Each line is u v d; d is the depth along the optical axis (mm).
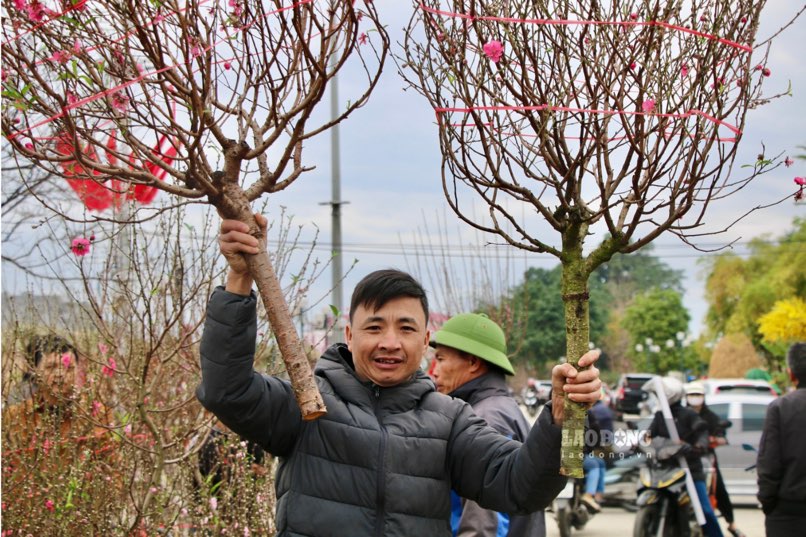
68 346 4523
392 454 2627
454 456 2746
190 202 2531
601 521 11055
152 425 3721
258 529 4383
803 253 37812
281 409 2680
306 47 2367
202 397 2562
